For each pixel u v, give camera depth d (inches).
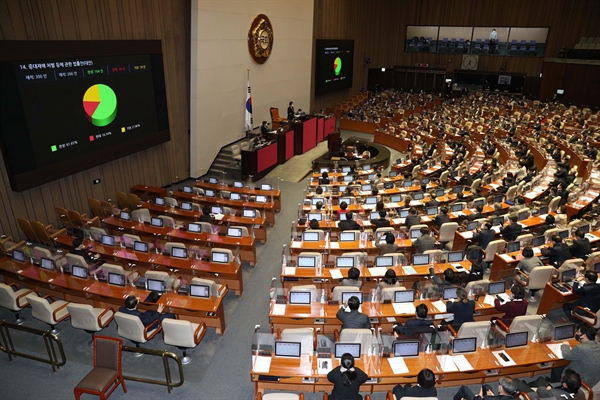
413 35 1670.8
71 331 367.9
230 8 808.3
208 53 767.1
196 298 352.5
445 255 404.5
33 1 483.8
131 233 512.4
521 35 1524.4
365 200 587.5
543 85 1461.6
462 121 1185.4
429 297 345.4
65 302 373.7
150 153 710.5
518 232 469.4
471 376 280.4
